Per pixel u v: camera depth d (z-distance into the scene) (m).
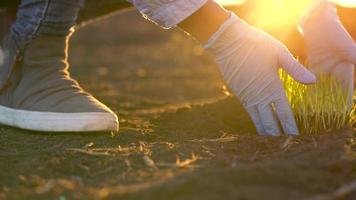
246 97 2.89
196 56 9.44
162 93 6.29
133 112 4.10
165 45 10.60
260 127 2.93
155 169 2.37
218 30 2.78
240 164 2.27
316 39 3.14
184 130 3.24
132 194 1.90
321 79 3.03
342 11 3.80
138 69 8.12
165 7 2.75
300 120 3.00
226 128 3.26
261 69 2.82
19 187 2.15
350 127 2.96
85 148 2.76
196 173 2.06
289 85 3.05
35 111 3.04
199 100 5.75
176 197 1.86
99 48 10.07
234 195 1.82
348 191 1.91
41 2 2.97
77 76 7.14
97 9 3.61
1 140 2.94
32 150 2.75
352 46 3.04
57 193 2.02
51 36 3.11
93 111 3.00
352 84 3.10
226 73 2.89
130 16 13.45
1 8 3.68
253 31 2.82
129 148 2.72
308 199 1.83
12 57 3.13
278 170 2.04
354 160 2.23
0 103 3.17
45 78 3.10
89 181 2.24
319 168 2.13
